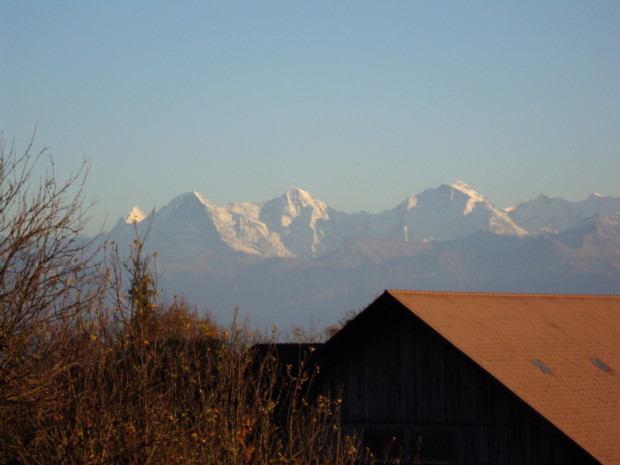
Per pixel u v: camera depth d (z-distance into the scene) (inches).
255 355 1561.3
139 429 1015.6
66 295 965.2
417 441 2409.0
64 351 966.4
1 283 932.6
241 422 1206.3
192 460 1066.7
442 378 2386.8
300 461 1350.9
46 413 965.2
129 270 1064.8
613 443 2030.0
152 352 1058.1
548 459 2129.7
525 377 2250.2
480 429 2288.4
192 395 1172.5
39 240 951.0
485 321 2539.4
